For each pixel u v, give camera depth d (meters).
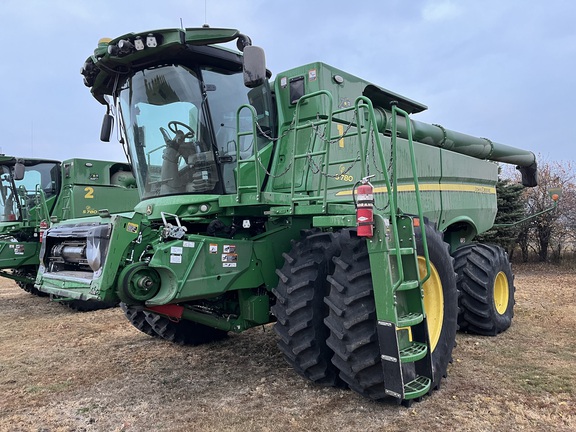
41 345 5.59
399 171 5.09
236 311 4.27
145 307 3.62
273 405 3.52
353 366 3.28
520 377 4.01
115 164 10.50
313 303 3.58
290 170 4.35
